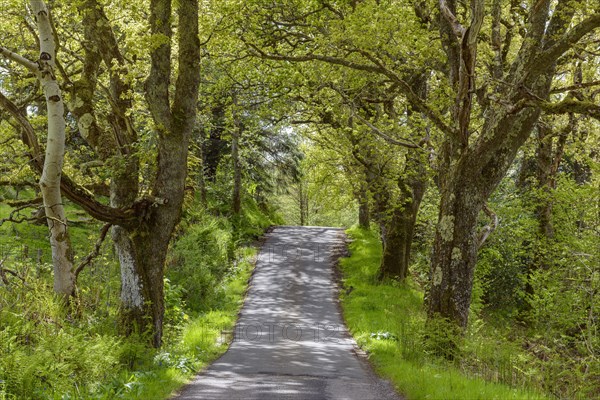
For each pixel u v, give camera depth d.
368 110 22.12
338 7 18.78
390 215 26.45
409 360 13.21
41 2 11.41
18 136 16.08
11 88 16.86
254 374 11.68
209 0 16.70
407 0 17.95
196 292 21.20
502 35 22.20
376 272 26.81
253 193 44.38
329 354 14.63
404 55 16.70
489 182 14.34
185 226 26.36
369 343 15.76
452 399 8.87
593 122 22.53
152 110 13.32
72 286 13.23
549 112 11.79
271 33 19.39
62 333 9.52
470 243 14.48
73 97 14.05
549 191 23.25
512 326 23.11
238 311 20.77
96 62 14.25
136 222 13.23
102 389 8.84
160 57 13.21
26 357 8.33
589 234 18.69
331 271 28.30
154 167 13.70
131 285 13.41
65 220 12.91
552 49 11.94
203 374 11.59
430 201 31.05
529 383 10.93
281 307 21.53
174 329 15.95
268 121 25.69
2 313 10.12
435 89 17.53
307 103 21.66
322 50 17.39
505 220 24.58
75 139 25.03
